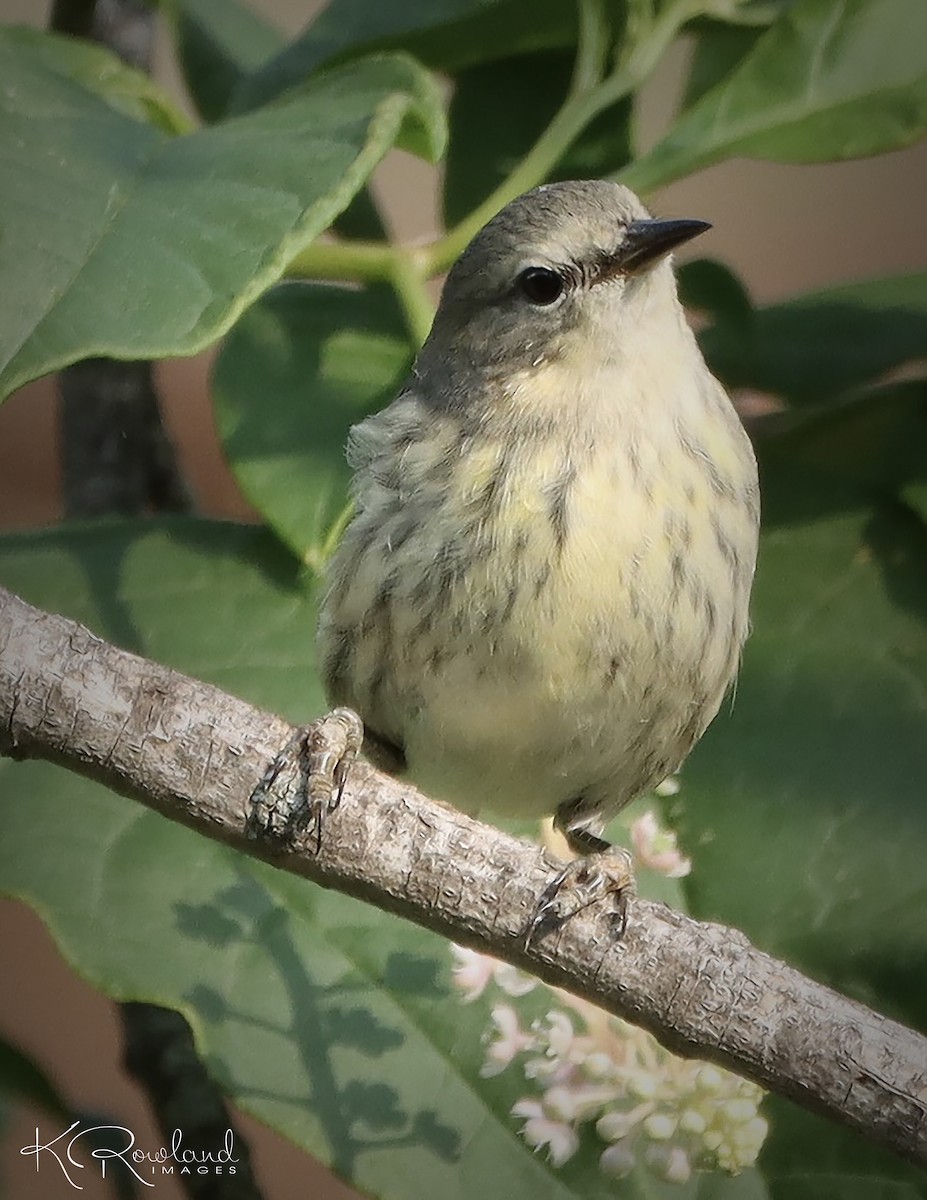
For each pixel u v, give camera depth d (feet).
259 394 7.55
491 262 7.56
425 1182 7.48
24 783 7.52
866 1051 7.38
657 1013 7.39
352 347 7.57
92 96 7.50
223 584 7.57
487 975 7.51
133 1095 7.88
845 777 7.57
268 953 7.50
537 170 7.58
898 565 7.60
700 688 7.55
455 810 7.42
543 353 7.55
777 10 7.63
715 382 7.59
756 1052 7.38
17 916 7.99
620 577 7.53
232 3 7.72
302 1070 7.49
